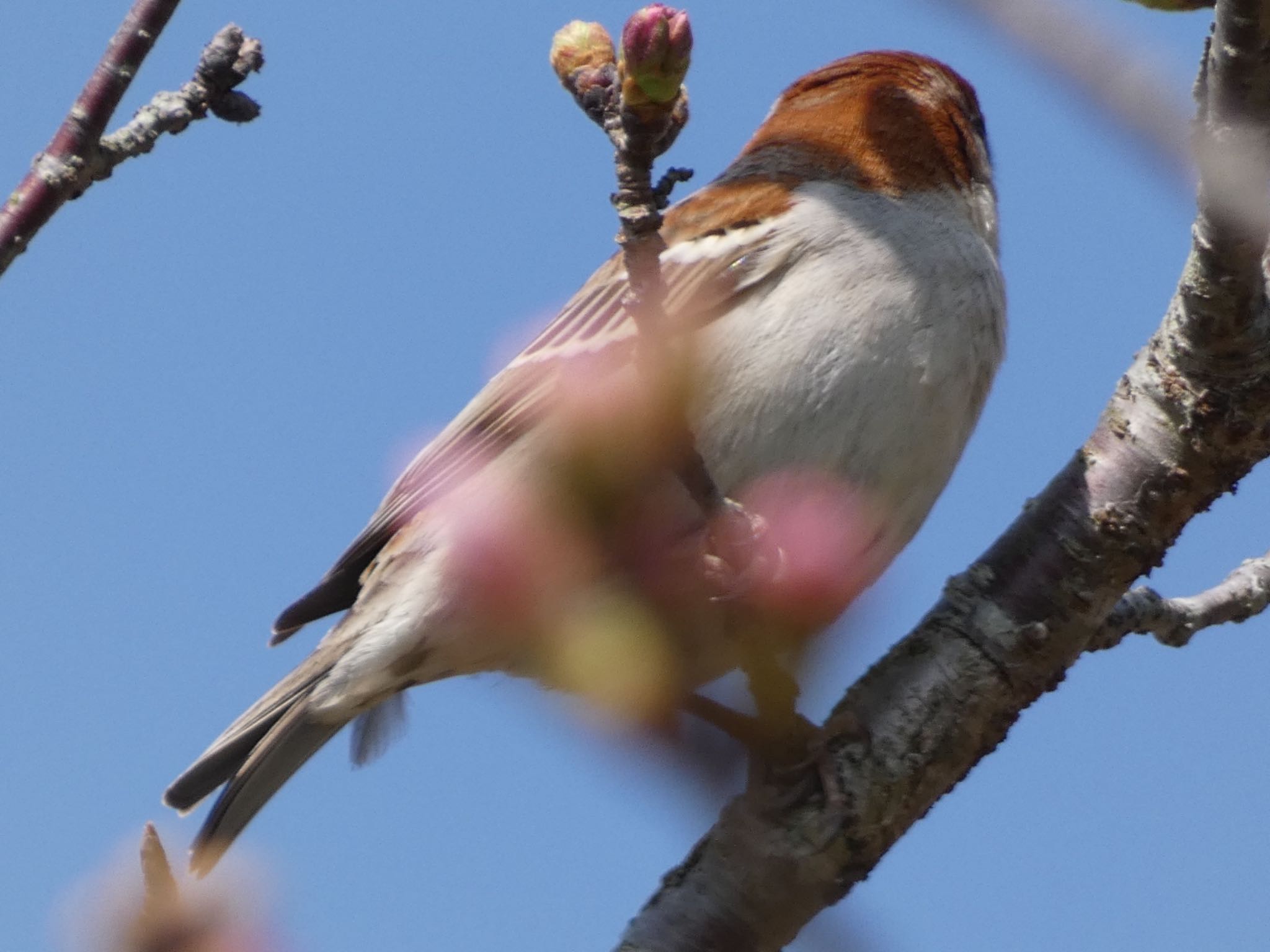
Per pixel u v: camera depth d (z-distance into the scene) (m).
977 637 7.23
